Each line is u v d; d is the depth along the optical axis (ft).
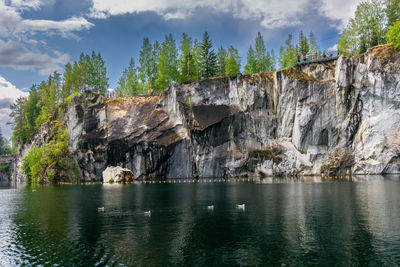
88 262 56.49
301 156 291.99
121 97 355.15
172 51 351.05
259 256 57.21
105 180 299.17
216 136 314.35
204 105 315.37
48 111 440.04
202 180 279.69
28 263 57.00
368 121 271.28
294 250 60.23
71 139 345.72
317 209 103.45
